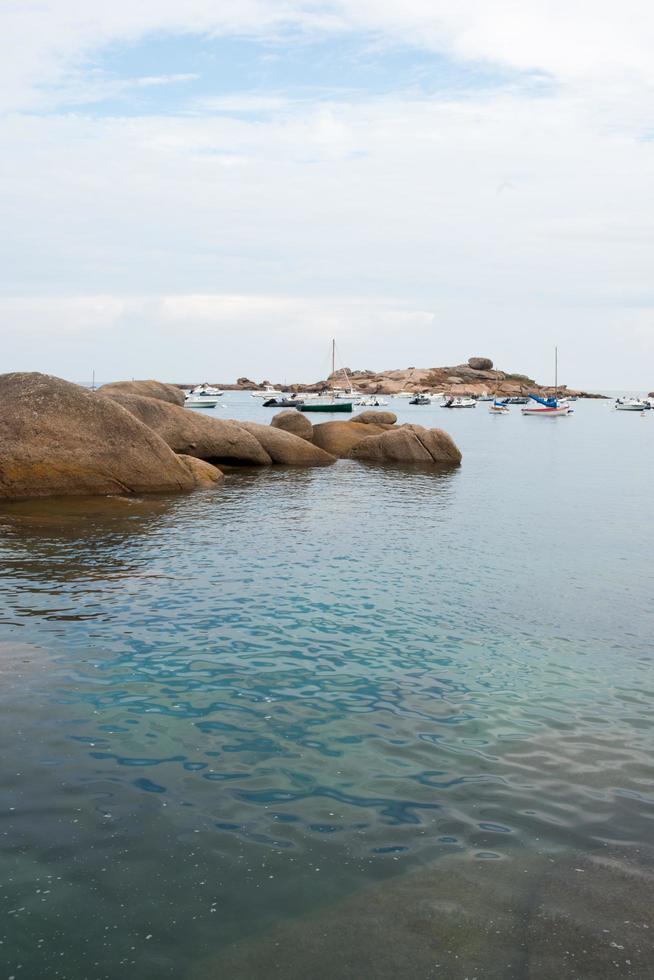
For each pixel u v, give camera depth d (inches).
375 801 244.4
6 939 175.9
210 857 210.5
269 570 563.2
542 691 344.8
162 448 1007.6
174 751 275.7
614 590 532.7
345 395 5260.8
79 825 225.1
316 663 371.2
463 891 197.8
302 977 166.1
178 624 425.4
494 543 698.8
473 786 256.2
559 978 167.2
